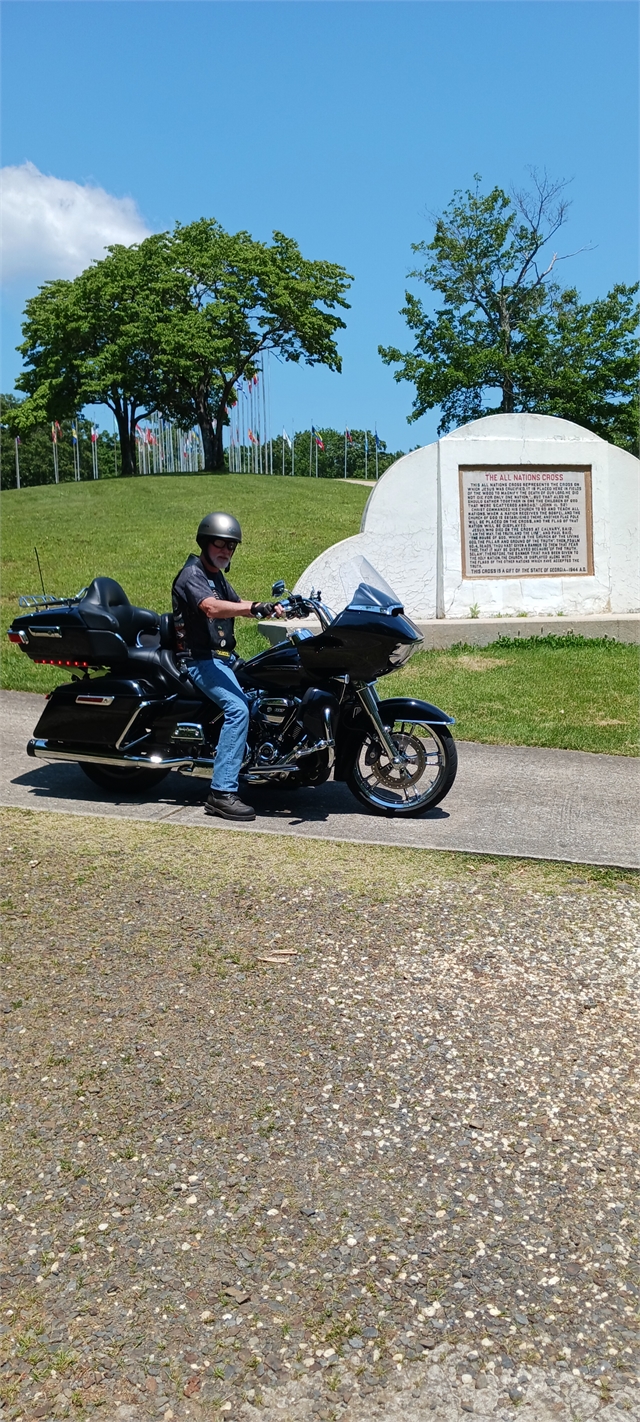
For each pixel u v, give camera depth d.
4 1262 2.51
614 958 4.10
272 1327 2.33
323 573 12.34
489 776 7.00
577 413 39.53
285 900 4.58
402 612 5.70
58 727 6.26
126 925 4.30
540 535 13.00
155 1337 2.30
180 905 4.51
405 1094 3.18
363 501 28.69
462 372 40.06
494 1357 2.26
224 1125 3.02
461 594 12.74
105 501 28.34
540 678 10.30
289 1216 2.66
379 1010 3.66
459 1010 3.68
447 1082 3.25
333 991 3.79
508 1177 2.83
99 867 4.96
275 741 5.92
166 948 4.10
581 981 3.91
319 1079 3.25
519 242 41.28
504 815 6.04
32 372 51.50
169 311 45.41
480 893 4.71
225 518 5.82
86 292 45.72
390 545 12.61
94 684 6.21
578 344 39.38
